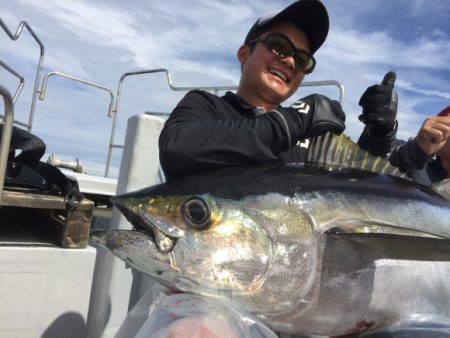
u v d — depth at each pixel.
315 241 1.44
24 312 2.09
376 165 1.84
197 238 1.40
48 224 2.47
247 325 1.30
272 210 1.44
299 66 2.38
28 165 2.45
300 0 2.19
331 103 1.76
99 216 4.46
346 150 1.78
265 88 2.37
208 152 1.59
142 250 1.42
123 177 2.69
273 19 2.29
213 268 1.38
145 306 1.71
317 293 1.44
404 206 1.56
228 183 1.49
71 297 2.22
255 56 2.37
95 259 2.33
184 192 1.46
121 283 2.57
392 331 1.54
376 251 1.44
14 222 2.67
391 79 2.12
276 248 1.41
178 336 1.14
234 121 1.66
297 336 1.76
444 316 1.59
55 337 2.17
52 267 2.16
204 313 1.22
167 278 1.41
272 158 1.63
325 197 1.49
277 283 1.41
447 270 1.65
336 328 1.52
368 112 2.09
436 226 1.58
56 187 2.38
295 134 1.64
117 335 1.64
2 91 1.73
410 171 2.40
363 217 1.49
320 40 2.38
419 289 1.59
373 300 1.51
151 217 1.45
